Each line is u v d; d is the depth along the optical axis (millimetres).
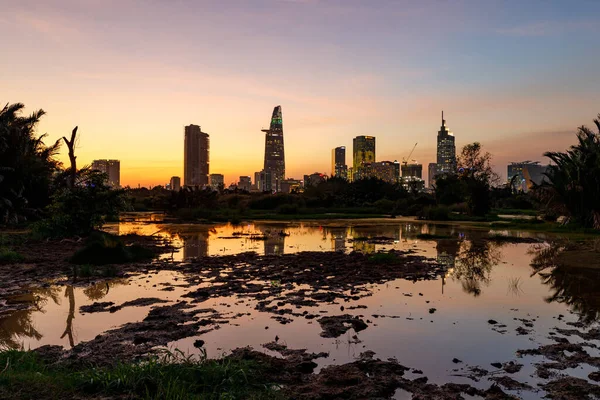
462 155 57688
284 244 19000
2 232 22141
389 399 4570
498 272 11906
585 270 12172
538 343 6273
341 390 4672
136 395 4164
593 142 26641
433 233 24531
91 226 19891
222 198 57938
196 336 6535
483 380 5055
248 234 23891
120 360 5480
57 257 14133
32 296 9039
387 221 35531
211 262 13445
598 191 24750
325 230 26766
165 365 4824
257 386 4688
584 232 24062
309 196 61906
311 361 5551
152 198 62375
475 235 23172
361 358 5684
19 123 29109
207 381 4621
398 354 5852
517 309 8102
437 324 7156
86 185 20703
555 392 4707
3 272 11555
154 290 9609
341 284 10234
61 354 5793
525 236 22453
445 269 12367
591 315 7703
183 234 23906
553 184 27938
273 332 6723
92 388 4336
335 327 6898
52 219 19422
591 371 5289
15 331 6820
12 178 26703
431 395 4633
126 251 13812
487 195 40562
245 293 9305
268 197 54188
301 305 8328
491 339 6438
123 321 7312
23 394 4074
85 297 8969
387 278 10969
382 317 7535
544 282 10547
